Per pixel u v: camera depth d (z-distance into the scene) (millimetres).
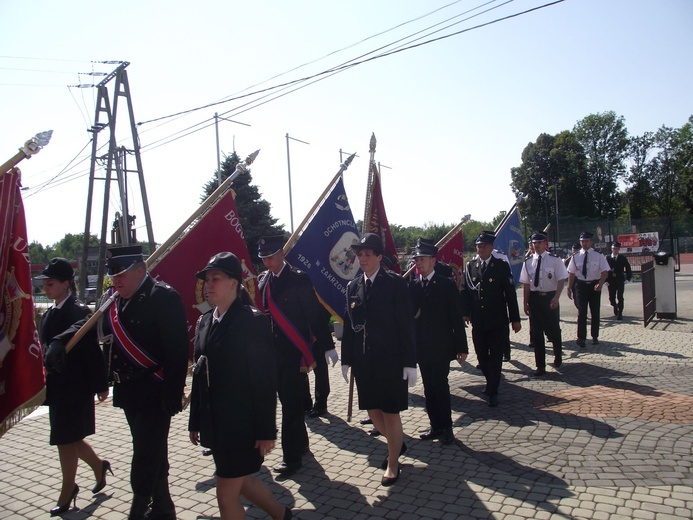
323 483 4320
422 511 3717
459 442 5027
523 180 66062
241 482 3127
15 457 5379
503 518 3533
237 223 5492
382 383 4238
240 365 3096
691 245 37219
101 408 7102
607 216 69312
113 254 3592
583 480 4016
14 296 2996
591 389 6469
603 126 69875
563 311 14312
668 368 7230
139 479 3463
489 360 6227
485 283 6316
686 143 67438
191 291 5141
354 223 6473
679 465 4164
